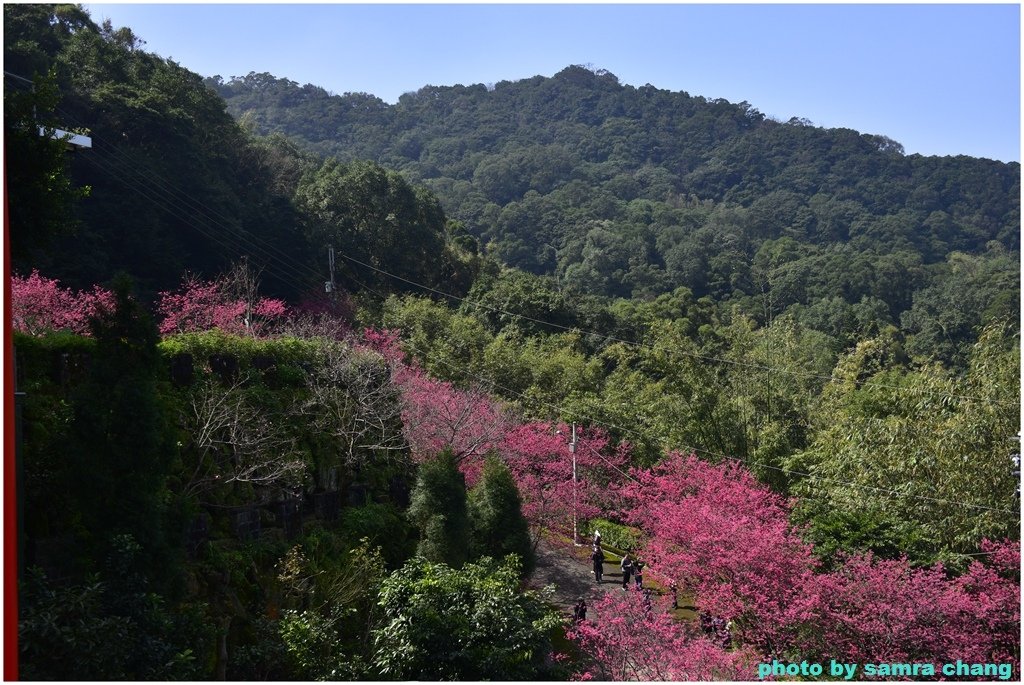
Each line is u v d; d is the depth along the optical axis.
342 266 47.06
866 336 57.88
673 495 27.23
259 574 15.80
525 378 37.84
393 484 20.83
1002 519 21.84
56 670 11.12
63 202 15.75
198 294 30.59
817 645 17.72
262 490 17.14
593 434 33.31
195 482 15.72
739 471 28.75
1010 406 22.70
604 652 17.23
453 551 18.61
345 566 17.16
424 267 50.66
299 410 19.06
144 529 12.48
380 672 14.30
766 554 19.06
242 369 18.38
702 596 19.77
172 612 13.07
